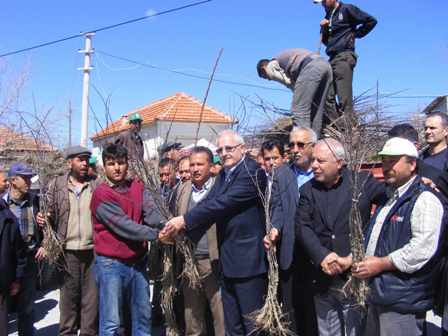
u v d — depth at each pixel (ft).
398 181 11.05
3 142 22.50
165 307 15.37
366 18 21.81
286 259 13.35
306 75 19.29
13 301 17.76
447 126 16.87
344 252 12.18
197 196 15.55
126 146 15.64
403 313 10.67
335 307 12.79
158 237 14.20
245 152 14.53
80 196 17.33
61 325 17.29
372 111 16.89
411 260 10.32
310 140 15.42
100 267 14.46
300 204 12.87
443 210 10.58
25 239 18.02
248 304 13.41
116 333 14.34
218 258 14.83
